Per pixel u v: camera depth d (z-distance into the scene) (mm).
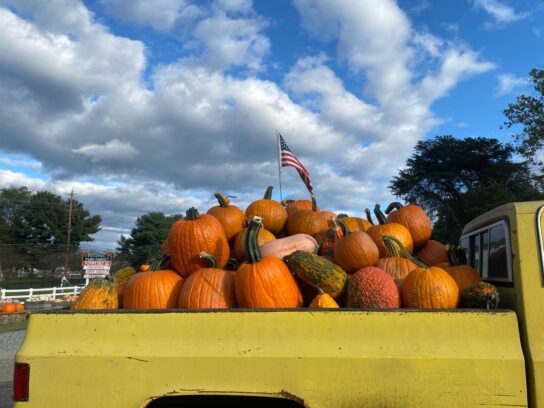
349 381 2529
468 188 52688
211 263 3877
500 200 42656
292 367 2562
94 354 2701
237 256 4578
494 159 54000
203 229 3992
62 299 24516
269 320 2670
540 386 2467
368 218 5199
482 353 2512
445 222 49812
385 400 2504
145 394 2633
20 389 2715
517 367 2488
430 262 4641
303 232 4895
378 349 2551
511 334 2559
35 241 78250
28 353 2740
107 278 3693
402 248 3816
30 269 75562
